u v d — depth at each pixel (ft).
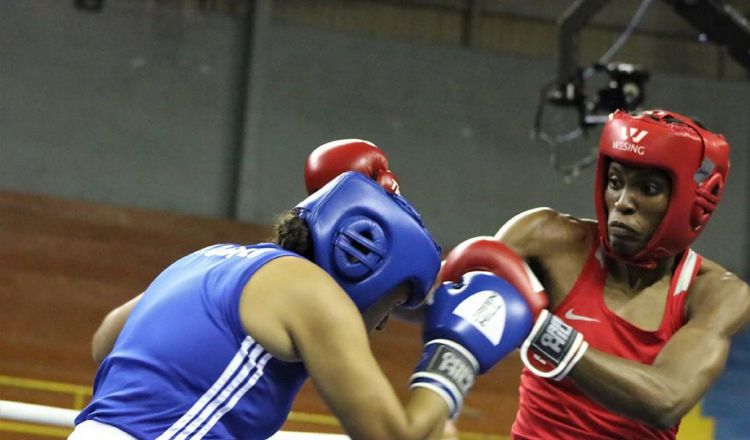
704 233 40.57
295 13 40.19
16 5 36.65
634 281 8.04
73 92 36.86
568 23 25.12
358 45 39.60
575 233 8.36
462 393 6.02
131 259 34.42
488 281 6.38
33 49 36.65
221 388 5.81
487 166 39.65
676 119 7.67
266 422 5.97
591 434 7.98
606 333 7.92
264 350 5.85
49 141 36.45
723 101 41.52
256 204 37.88
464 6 41.65
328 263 6.07
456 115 39.83
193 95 38.11
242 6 39.37
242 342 5.82
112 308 33.12
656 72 42.19
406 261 6.09
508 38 41.88
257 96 38.27
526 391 8.45
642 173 7.55
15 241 33.42
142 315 6.23
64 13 37.06
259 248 6.26
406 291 6.31
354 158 7.84
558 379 6.98
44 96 36.58
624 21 42.32
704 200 7.60
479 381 32.40
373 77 39.45
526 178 39.75
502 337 6.14
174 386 5.84
